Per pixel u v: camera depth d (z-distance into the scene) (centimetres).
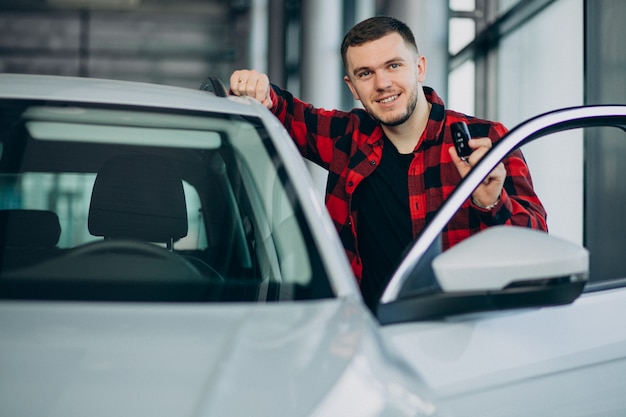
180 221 193
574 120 203
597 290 202
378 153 288
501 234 156
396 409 114
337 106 1247
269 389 108
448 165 284
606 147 763
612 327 195
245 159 188
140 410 102
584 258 156
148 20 2200
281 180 182
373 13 1212
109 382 108
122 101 196
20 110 189
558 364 182
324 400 108
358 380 115
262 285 160
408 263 164
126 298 154
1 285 153
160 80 2222
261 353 118
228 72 2212
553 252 153
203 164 193
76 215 191
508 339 178
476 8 1211
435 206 283
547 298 156
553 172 928
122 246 165
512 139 190
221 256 186
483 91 1206
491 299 157
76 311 133
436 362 164
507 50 1161
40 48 2200
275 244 170
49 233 187
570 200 882
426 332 166
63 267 159
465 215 260
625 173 723
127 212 194
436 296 159
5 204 187
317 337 126
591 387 185
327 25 1241
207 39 2208
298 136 314
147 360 114
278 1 1817
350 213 288
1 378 108
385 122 280
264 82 268
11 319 128
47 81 203
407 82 279
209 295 157
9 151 187
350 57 284
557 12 976
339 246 169
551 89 998
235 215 189
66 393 105
